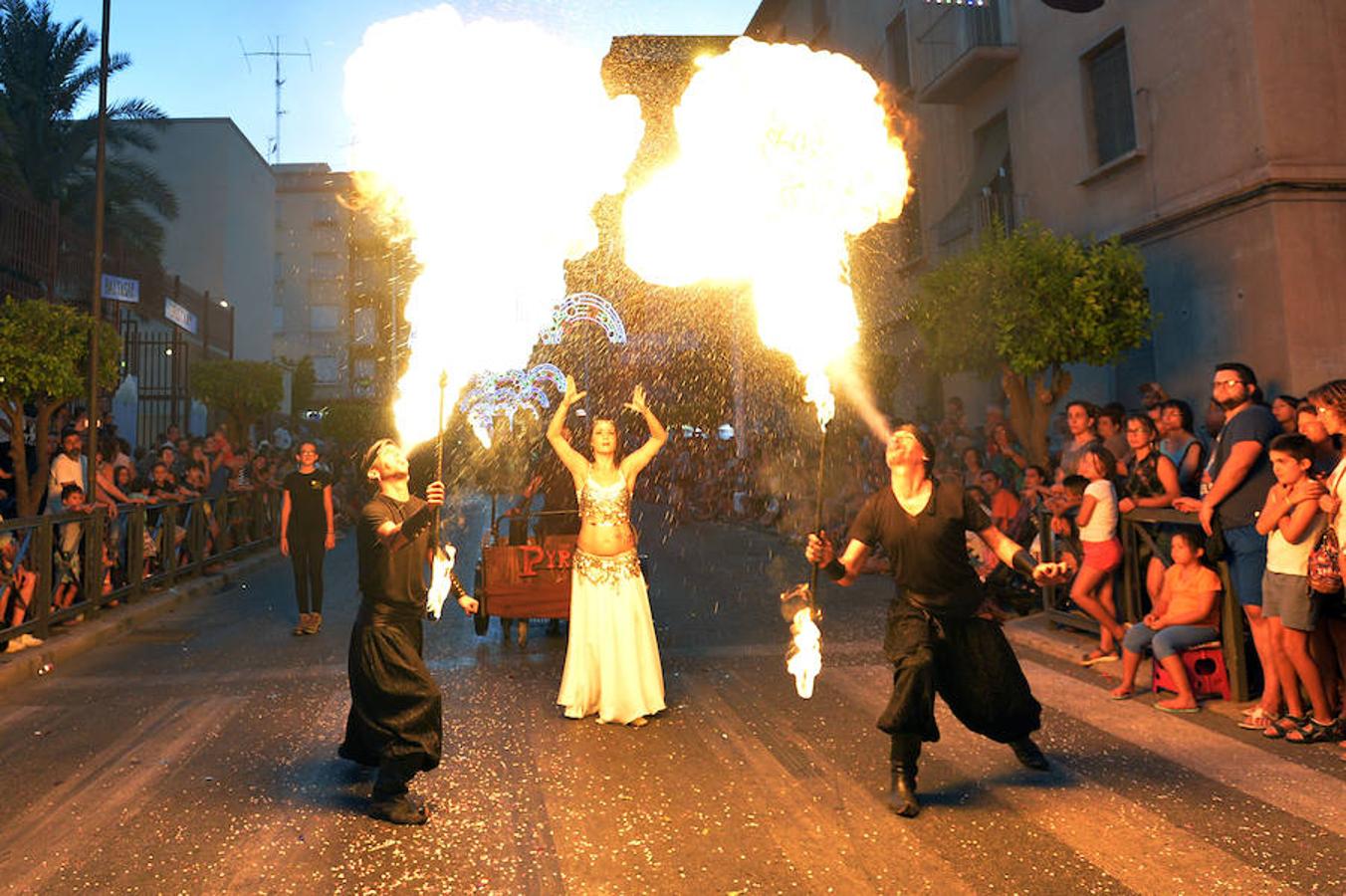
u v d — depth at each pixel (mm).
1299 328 10484
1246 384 5617
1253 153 10820
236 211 40188
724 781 4480
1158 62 12250
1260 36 10711
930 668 3979
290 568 13938
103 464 10383
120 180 31938
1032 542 8688
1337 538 4590
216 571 12602
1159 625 5738
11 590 7484
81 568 8852
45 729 5637
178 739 5359
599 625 5602
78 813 4188
